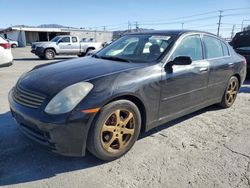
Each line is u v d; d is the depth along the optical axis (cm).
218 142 369
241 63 521
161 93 342
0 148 332
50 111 264
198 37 426
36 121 267
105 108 283
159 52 365
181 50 382
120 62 358
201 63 411
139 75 317
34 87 293
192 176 285
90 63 358
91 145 285
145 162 310
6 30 4900
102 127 286
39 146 321
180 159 319
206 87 429
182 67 371
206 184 272
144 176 283
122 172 289
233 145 361
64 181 272
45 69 347
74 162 306
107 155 300
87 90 276
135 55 381
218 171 296
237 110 515
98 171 290
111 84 289
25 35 4891
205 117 469
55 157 315
